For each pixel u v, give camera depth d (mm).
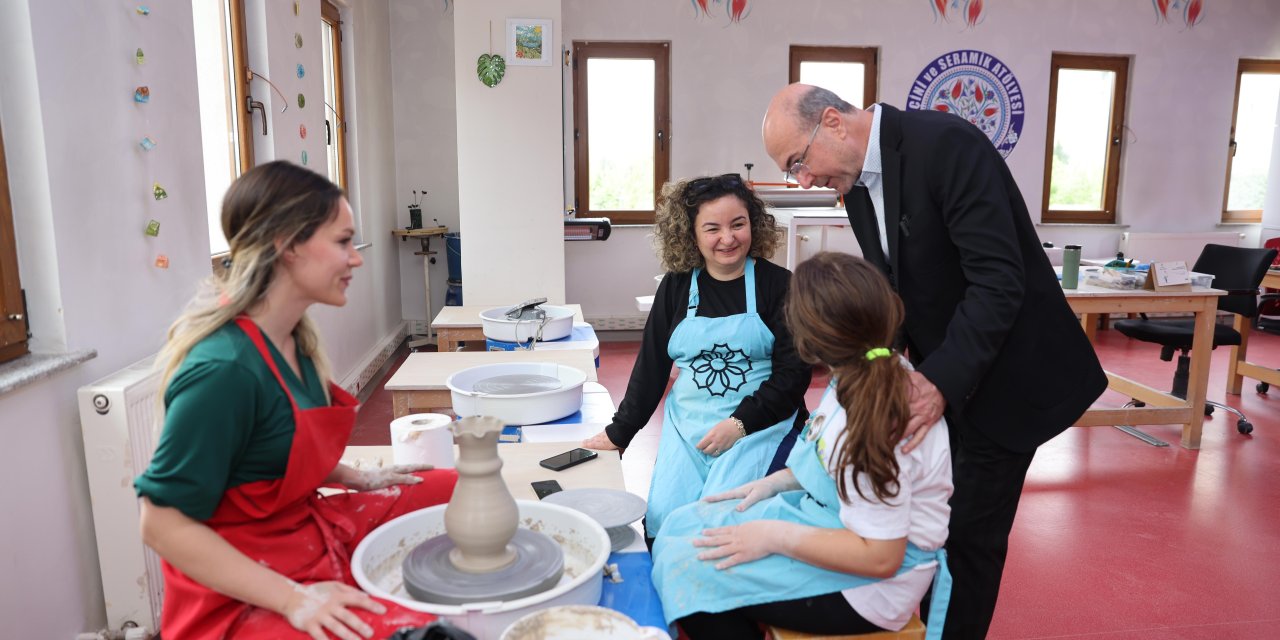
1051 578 2871
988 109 6891
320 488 1690
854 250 5660
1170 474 3891
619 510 1565
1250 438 4434
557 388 2406
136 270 2391
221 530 1239
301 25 4242
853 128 1853
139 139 2406
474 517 1228
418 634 1018
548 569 1265
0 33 1924
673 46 6559
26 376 1836
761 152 6754
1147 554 3059
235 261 1222
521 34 4551
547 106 4629
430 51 6488
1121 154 7227
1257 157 7508
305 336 1377
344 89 5219
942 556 1479
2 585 1823
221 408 1150
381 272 6008
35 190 1986
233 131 3611
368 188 5637
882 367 1335
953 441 1953
